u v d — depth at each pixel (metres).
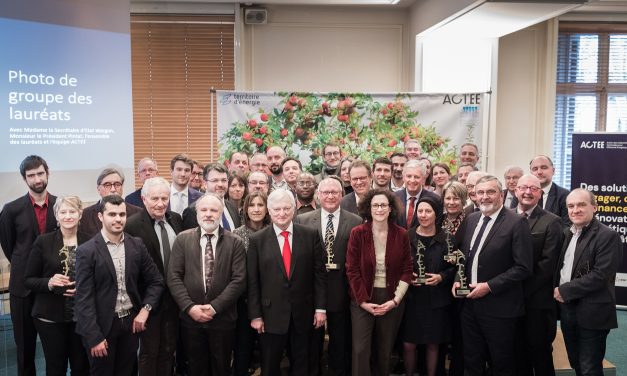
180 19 6.40
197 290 3.25
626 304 5.56
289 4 6.38
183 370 3.73
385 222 3.46
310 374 3.52
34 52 3.83
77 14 4.04
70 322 3.22
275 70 6.52
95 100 4.18
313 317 3.46
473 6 4.63
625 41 6.51
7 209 3.56
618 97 6.57
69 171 4.04
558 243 3.47
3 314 4.21
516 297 3.36
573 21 6.45
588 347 3.30
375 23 6.51
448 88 6.23
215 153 6.50
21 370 3.57
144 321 3.12
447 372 3.88
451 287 3.53
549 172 4.48
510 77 6.46
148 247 3.32
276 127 5.74
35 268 3.19
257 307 3.38
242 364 3.59
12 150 3.75
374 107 5.77
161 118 6.48
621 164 5.42
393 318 3.45
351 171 3.99
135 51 6.42
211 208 3.27
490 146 5.89
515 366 3.43
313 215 3.69
